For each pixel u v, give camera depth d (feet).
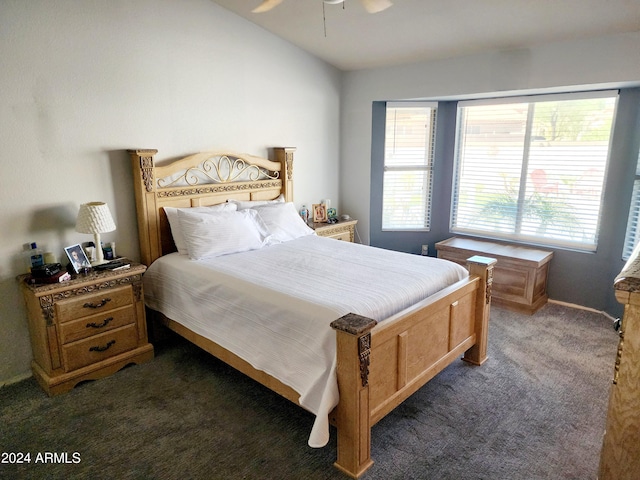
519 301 13.34
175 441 7.64
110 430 7.95
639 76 10.69
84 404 8.77
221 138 13.03
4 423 8.16
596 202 13.29
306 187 16.19
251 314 8.38
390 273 9.49
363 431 6.77
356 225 17.42
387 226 17.22
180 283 10.20
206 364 10.44
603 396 8.87
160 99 11.48
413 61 14.62
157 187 11.37
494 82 13.10
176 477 6.81
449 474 6.82
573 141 13.48
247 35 13.23
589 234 13.58
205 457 7.24
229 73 12.92
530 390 9.12
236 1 12.00
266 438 7.72
